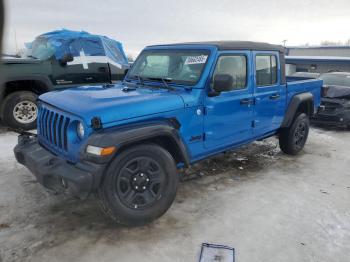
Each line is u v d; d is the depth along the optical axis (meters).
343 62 16.75
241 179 4.54
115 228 3.16
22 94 6.53
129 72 4.56
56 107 3.23
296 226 3.30
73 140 2.98
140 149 2.99
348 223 3.41
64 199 3.69
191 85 3.65
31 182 4.11
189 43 4.14
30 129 6.70
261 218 3.44
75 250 2.80
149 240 2.98
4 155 5.09
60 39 7.09
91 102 3.06
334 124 7.96
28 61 6.58
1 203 3.55
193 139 3.64
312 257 2.81
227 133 4.07
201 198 3.88
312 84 5.86
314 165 5.28
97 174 2.71
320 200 3.94
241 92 4.16
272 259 2.76
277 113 4.95
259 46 4.43
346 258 2.82
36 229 3.09
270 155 5.73
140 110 3.09
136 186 3.03
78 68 7.24
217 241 3.00
